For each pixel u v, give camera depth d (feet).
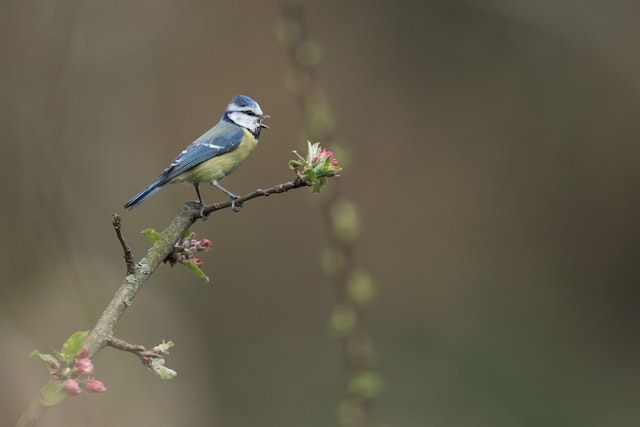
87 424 20.24
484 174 56.34
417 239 55.01
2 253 30.96
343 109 55.52
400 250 54.49
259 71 53.11
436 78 57.21
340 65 56.08
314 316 50.11
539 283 54.70
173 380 37.32
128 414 28.86
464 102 57.00
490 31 56.65
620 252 55.36
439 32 57.21
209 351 44.68
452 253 54.95
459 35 57.11
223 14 53.31
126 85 47.80
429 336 50.37
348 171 54.49
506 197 56.39
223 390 43.21
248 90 52.80
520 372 47.14
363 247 53.78
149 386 30.76
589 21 54.60
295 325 49.47
